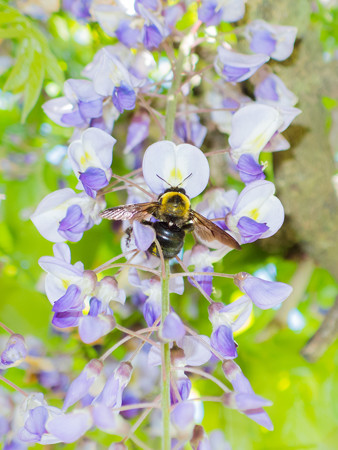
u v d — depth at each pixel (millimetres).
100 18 408
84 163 383
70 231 385
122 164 486
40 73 433
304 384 504
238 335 514
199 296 508
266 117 385
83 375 365
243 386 364
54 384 504
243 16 419
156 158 382
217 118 446
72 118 406
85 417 343
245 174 387
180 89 401
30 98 432
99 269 369
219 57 400
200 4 409
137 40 408
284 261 515
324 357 508
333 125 514
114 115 410
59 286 370
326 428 500
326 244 478
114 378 366
